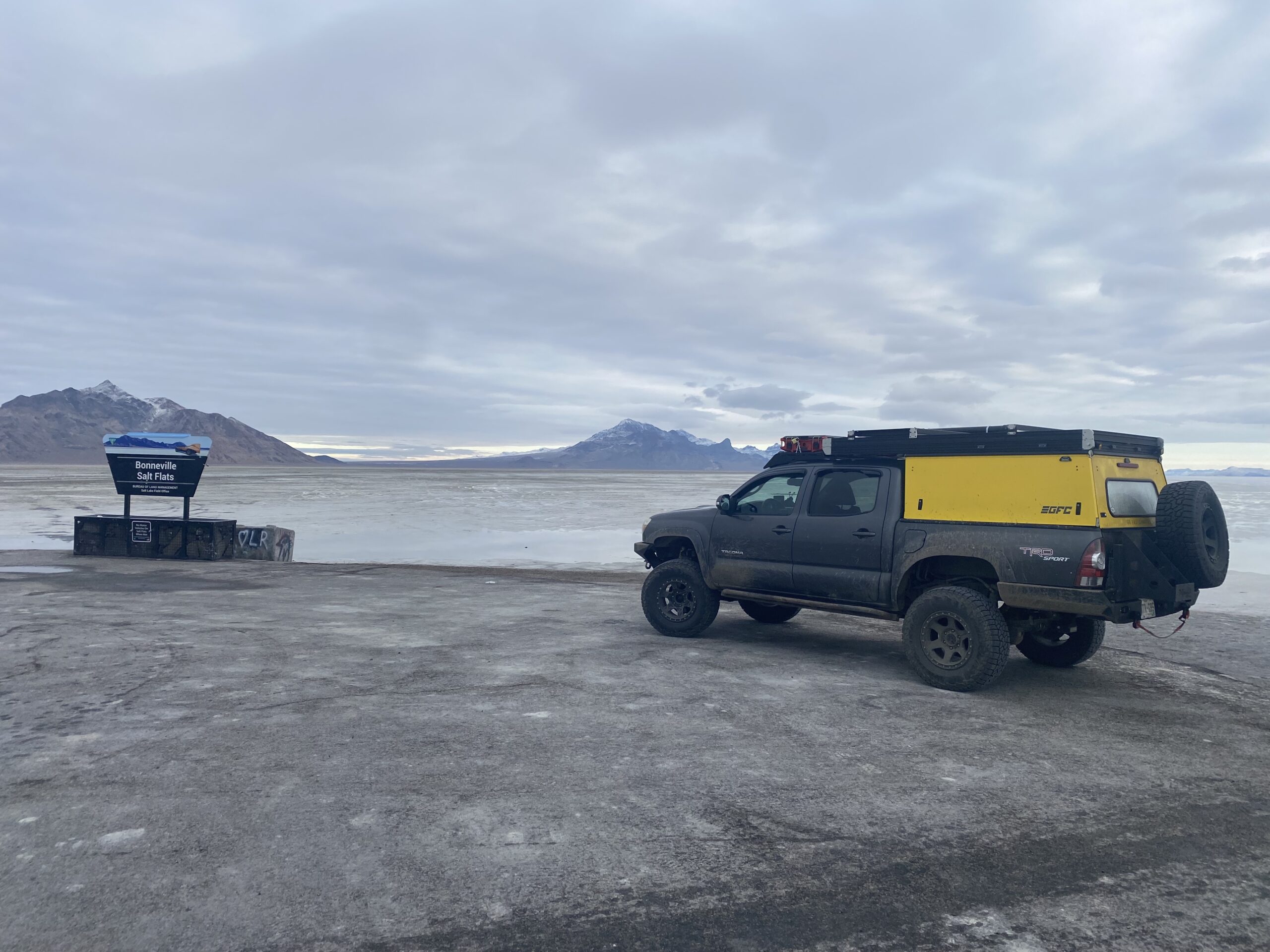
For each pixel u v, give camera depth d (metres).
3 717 5.31
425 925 2.89
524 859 3.40
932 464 6.78
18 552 16.50
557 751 4.76
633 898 3.11
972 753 4.84
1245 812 4.01
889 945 2.82
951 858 3.47
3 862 3.31
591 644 8.02
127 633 8.23
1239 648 8.64
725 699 5.98
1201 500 6.11
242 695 5.91
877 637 8.76
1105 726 5.48
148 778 4.25
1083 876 3.33
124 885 3.13
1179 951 2.81
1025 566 6.08
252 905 3.00
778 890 3.18
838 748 4.89
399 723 5.25
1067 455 6.02
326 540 24.22
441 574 14.30
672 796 4.11
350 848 3.47
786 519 7.61
